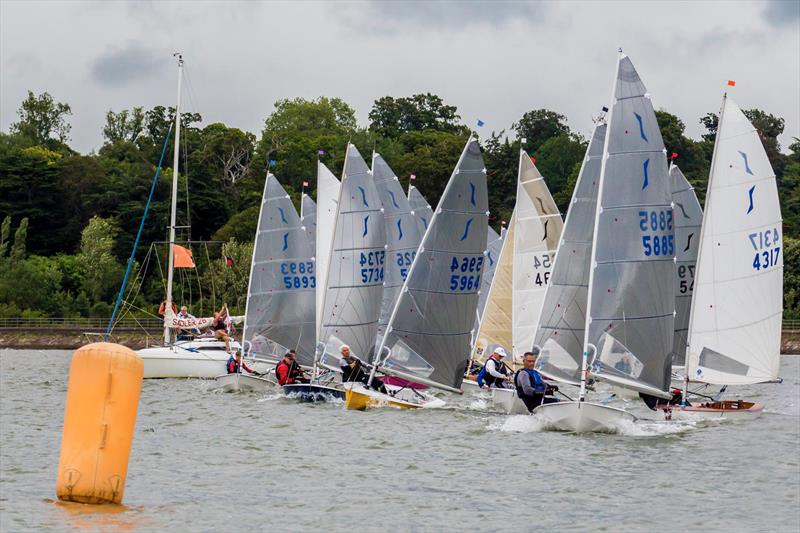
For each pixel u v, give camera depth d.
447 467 85.06
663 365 105.56
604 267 104.50
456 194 125.25
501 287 153.25
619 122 104.88
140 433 104.44
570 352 117.38
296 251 155.12
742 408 114.62
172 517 67.44
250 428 107.56
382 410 123.06
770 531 66.56
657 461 87.75
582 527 67.12
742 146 114.12
